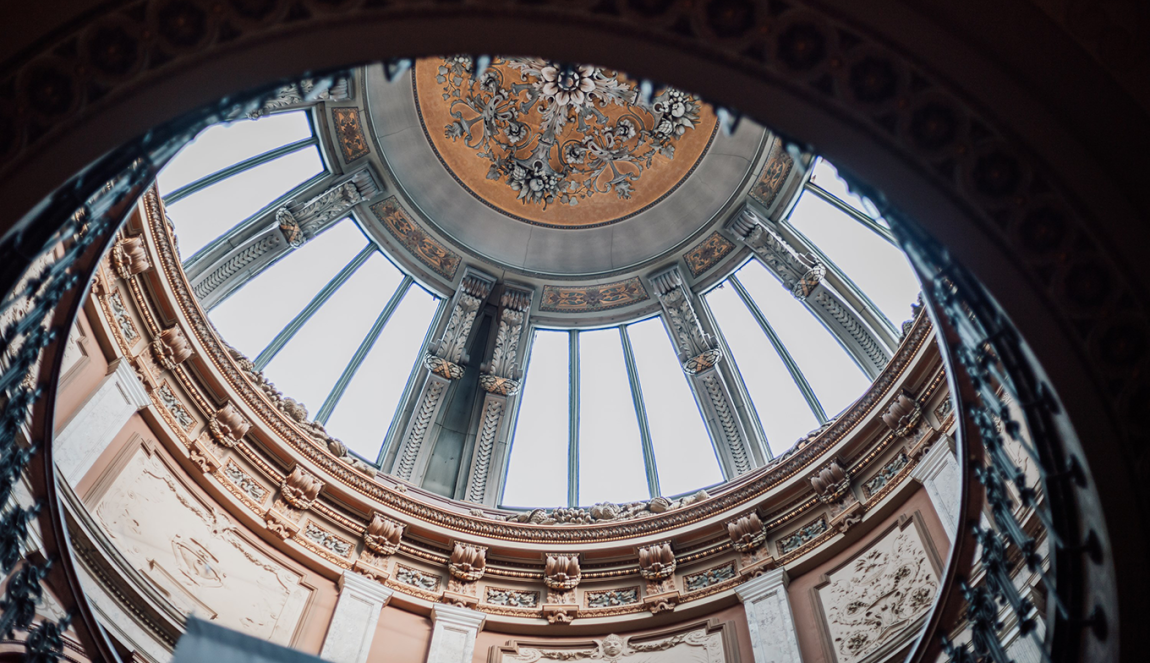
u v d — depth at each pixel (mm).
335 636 9805
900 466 10305
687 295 15211
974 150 3807
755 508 11383
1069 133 3648
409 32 3889
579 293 15867
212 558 9336
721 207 14938
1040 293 3852
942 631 6055
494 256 15586
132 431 9070
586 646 10805
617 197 15617
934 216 3932
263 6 3775
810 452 11383
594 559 11836
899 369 10672
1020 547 4824
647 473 14547
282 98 12172
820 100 3906
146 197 9586
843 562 10180
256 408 10945
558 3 3834
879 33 3736
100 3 3660
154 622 7918
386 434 14062
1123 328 3756
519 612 11086
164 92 3812
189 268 12109
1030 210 3787
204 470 9859
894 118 3859
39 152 3674
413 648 10336
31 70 3625
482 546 11695
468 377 15000
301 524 10758
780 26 3822
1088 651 4188
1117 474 3840
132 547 8289
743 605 10523
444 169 15172
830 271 13781
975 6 3668
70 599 6223
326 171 14195
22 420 5051
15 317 5629
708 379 14523
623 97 14781
